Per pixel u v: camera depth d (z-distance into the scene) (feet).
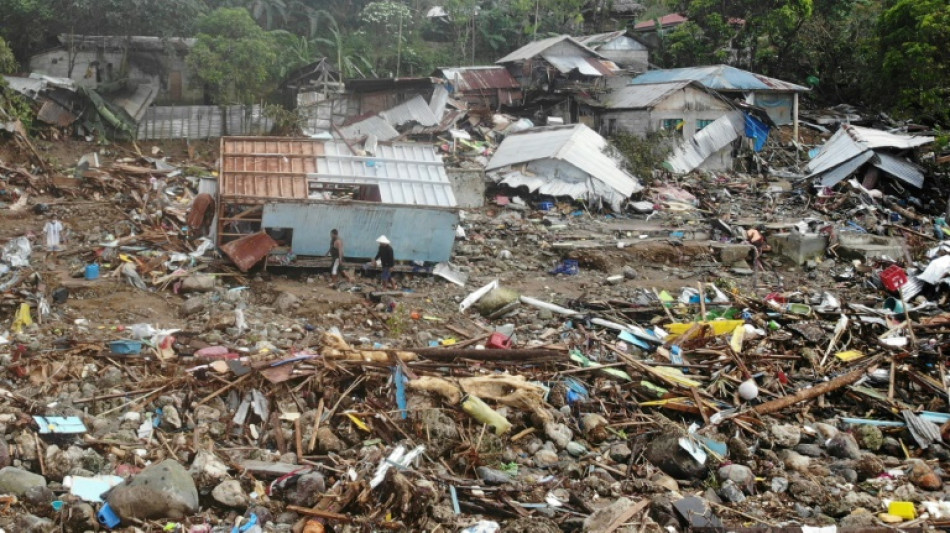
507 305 73.72
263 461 45.37
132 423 47.37
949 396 59.31
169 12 124.98
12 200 93.15
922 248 103.81
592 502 45.37
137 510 39.91
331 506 42.19
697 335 66.28
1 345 55.52
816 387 59.57
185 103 129.59
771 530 41.63
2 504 39.11
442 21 174.50
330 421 49.37
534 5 180.96
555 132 123.03
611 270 92.89
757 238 101.19
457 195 110.52
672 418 56.70
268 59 127.75
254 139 83.41
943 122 152.15
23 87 113.91
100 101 117.29
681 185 127.54
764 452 52.11
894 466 52.24
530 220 107.55
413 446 47.42
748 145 143.33
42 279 70.44
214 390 51.29
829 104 173.99
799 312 75.41
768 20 164.35
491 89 146.10
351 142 88.74
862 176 129.90
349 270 81.05
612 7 189.16
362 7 166.61
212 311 68.08
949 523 44.52
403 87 130.41
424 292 79.36
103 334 59.57
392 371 53.88
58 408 47.47
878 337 69.15
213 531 39.68
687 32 170.40
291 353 55.42
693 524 42.09
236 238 79.61
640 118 138.41
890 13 152.97
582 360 60.70
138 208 92.79
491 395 52.80
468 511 43.47
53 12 122.52
